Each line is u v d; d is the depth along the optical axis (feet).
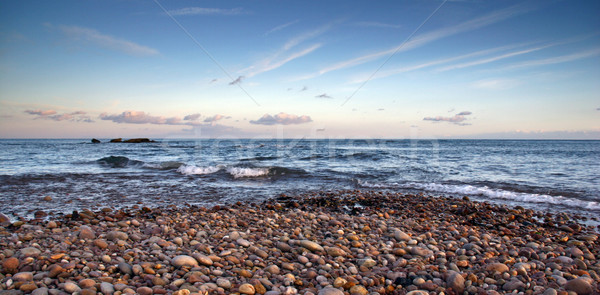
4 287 10.01
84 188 36.35
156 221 20.03
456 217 24.79
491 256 15.01
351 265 13.29
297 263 13.42
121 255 13.52
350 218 22.59
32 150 112.98
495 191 34.83
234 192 35.42
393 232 18.51
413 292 10.82
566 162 67.72
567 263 14.14
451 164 62.54
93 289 10.13
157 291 10.35
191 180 43.60
